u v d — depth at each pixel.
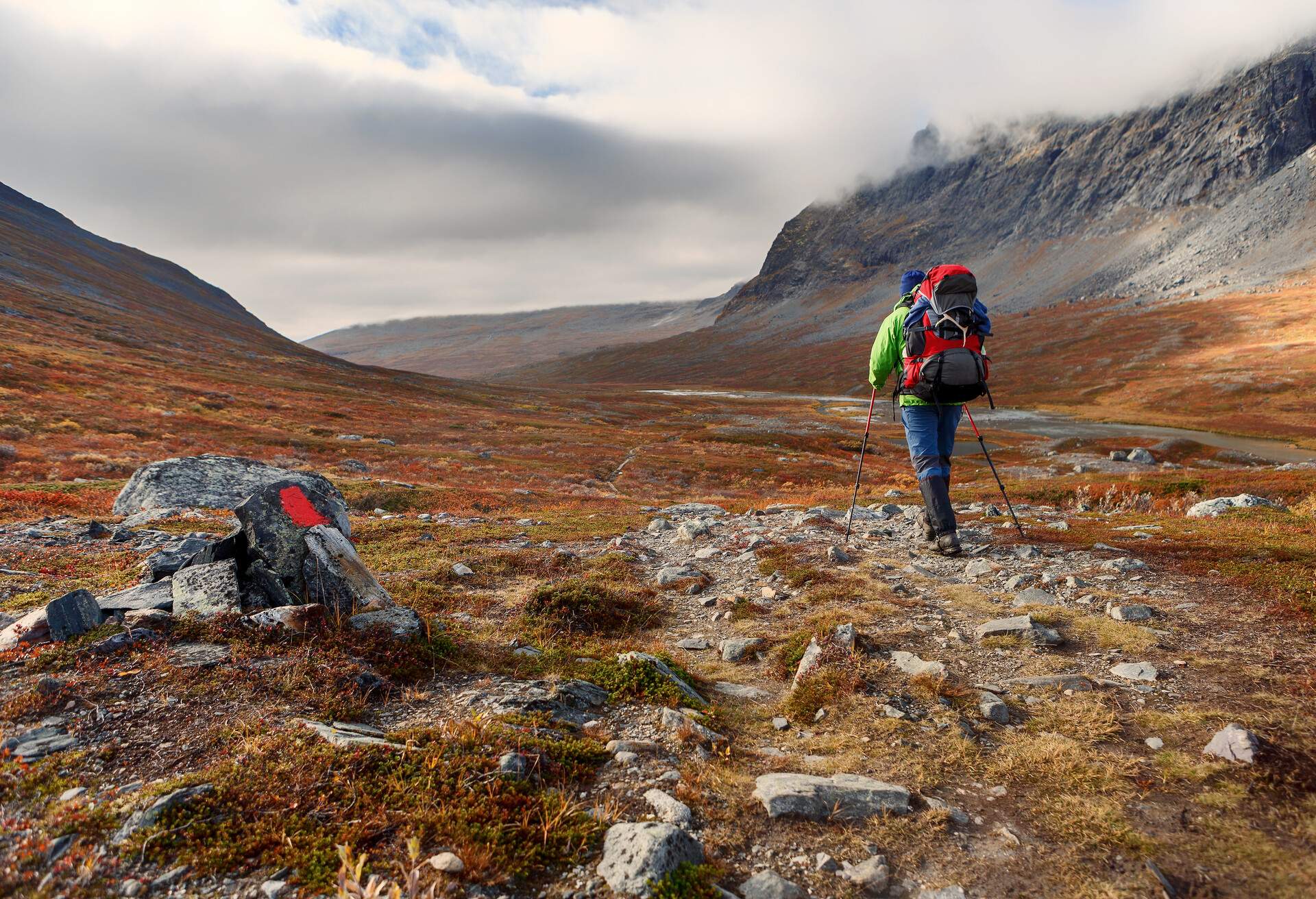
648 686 4.97
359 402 91.00
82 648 4.68
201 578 5.82
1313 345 125.81
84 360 78.69
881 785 3.59
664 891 2.72
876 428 104.75
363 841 2.94
